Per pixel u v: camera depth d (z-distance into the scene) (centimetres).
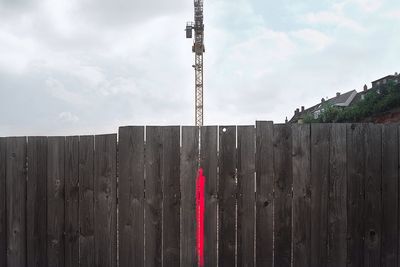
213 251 309
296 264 307
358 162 312
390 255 311
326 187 310
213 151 311
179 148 314
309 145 312
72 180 332
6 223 346
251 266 307
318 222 309
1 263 345
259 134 310
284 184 309
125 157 319
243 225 308
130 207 318
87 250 327
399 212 312
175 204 313
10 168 344
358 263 309
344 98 4975
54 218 335
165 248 313
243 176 309
